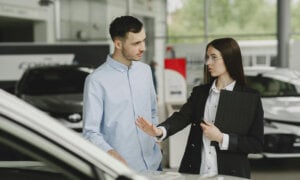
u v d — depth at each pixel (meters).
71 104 7.65
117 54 2.70
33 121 1.43
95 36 17.30
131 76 2.72
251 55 15.18
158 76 15.68
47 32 16.31
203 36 17.30
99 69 2.71
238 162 2.70
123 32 2.62
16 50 13.16
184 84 8.77
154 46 17.55
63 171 1.46
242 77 2.75
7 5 14.39
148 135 2.75
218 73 2.71
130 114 2.70
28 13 15.34
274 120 6.76
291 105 7.17
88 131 2.60
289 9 14.84
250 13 17.14
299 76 8.25
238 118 2.69
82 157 1.47
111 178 1.48
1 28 18.31
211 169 2.70
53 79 8.84
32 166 1.83
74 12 17.02
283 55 14.84
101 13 17.31
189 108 2.82
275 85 8.05
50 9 16.41
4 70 13.12
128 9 17.52
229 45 2.69
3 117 1.41
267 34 16.52
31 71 9.06
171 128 2.72
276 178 6.55
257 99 2.71
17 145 1.42
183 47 14.53
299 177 6.58
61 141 1.45
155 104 2.92
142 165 2.74
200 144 2.75
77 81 8.80
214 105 2.75
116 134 2.68
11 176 1.83
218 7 17.20
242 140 2.64
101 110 2.66
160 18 17.58
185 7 17.41
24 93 8.48
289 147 6.68
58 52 13.29
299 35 14.98
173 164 6.76
